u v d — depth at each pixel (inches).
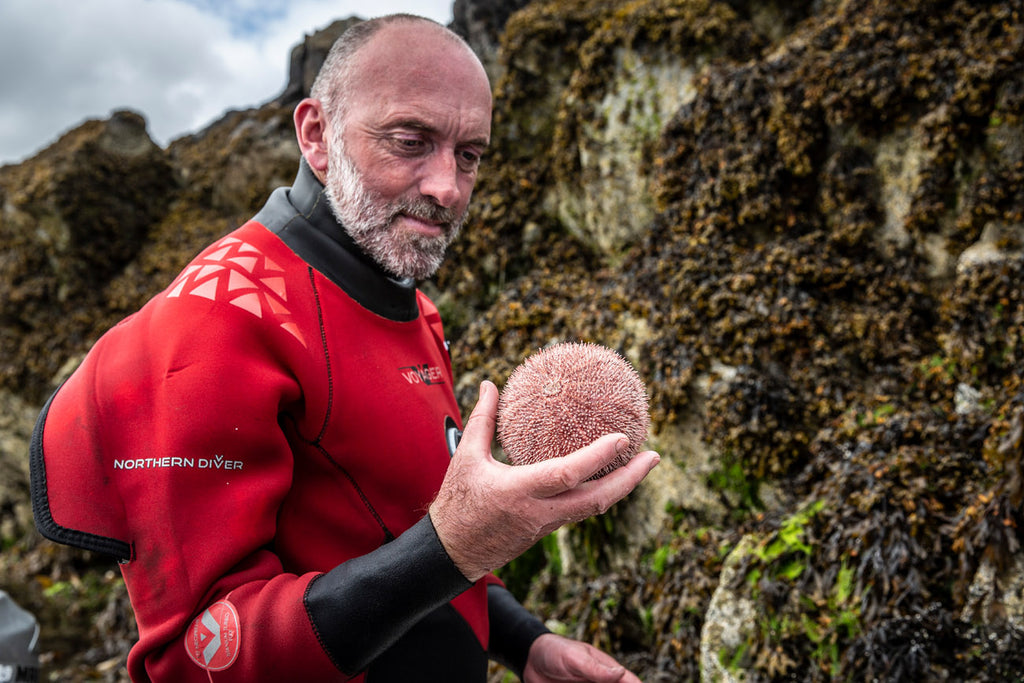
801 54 168.6
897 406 143.9
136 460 42.5
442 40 52.4
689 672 133.1
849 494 125.4
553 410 46.2
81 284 297.1
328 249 53.3
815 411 148.6
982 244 144.3
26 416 288.8
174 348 44.1
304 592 40.8
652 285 171.0
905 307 152.8
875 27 159.6
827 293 157.2
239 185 311.0
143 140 319.3
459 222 56.0
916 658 104.0
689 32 183.2
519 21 211.5
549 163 216.1
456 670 53.8
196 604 40.7
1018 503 106.3
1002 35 145.4
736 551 129.7
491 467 39.9
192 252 298.7
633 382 50.3
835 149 163.6
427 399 55.5
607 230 201.9
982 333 139.6
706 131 174.9
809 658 113.4
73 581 264.2
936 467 124.3
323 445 48.5
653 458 41.9
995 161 143.5
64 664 212.4
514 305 197.3
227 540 41.4
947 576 112.9
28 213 293.6
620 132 193.9
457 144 53.2
